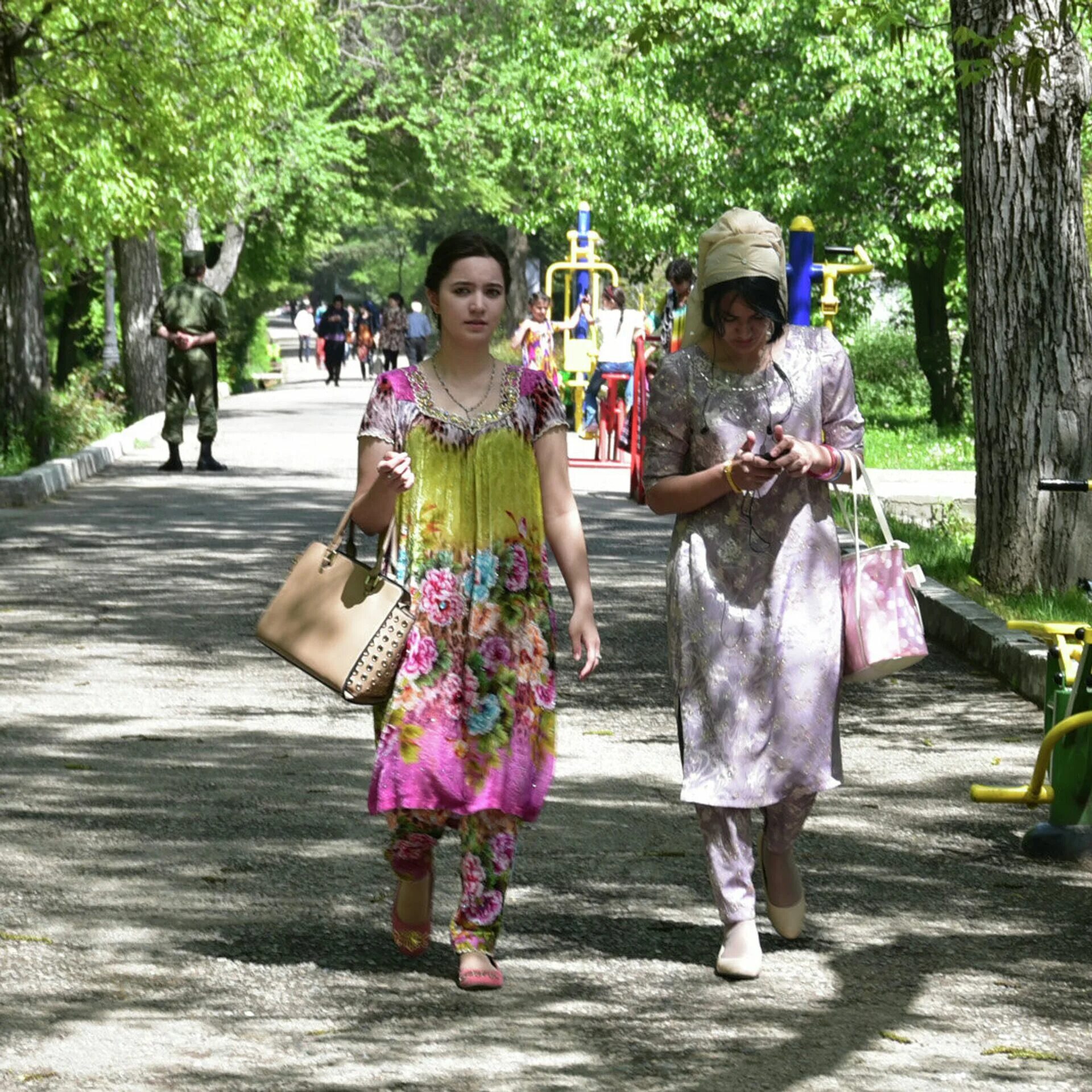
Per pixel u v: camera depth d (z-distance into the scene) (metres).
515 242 86.00
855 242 39.25
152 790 10.09
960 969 7.37
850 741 11.68
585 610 7.18
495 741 7.00
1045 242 15.89
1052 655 9.88
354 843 9.11
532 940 7.67
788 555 7.29
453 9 65.81
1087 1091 6.12
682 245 40.59
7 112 26.58
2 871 8.52
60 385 56.84
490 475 7.08
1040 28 13.48
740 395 7.30
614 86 41.09
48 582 17.47
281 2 33.00
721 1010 6.86
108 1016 6.71
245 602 16.50
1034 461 15.98
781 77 38.78
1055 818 9.29
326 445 35.88
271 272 67.44
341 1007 6.83
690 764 7.30
